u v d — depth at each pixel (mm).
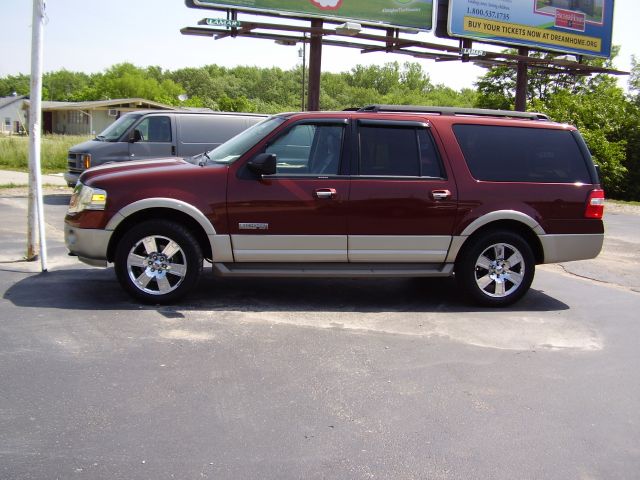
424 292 7148
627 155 29594
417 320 6016
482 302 6516
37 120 7152
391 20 14570
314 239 6066
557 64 18172
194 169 5961
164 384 4219
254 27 12891
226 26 12578
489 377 4645
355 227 6105
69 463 3197
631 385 4613
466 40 16594
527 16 17281
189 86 116438
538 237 6480
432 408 4066
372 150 6211
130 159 12938
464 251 6402
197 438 3521
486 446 3600
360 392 4250
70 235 5934
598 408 4191
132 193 5777
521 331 5812
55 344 4844
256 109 90625
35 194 7230
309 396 4148
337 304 6457
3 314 5480
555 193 6488
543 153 6594
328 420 3820
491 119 6559
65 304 5867
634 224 15219
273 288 6980
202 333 5277
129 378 4285
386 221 6141
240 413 3855
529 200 6406
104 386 4141
